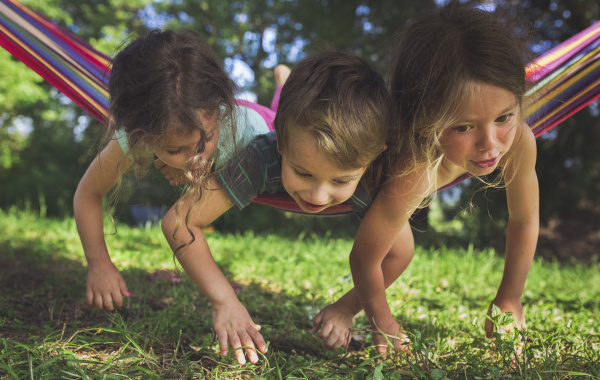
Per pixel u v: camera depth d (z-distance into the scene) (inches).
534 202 88.4
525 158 83.7
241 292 134.6
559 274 203.9
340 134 65.0
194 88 73.7
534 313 115.2
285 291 139.7
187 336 93.2
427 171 74.7
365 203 82.0
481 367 74.1
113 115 80.5
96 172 94.0
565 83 90.4
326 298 127.8
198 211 78.1
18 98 520.1
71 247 197.8
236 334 75.7
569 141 388.2
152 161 79.7
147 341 84.8
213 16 665.6
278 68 141.0
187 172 74.0
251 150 79.9
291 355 89.8
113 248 197.2
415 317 113.5
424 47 69.5
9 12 103.2
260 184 80.3
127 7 648.4
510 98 66.8
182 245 77.5
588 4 360.5
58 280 135.0
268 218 520.1
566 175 402.0
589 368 76.5
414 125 71.2
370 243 81.4
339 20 445.1
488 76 64.8
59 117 629.6
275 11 635.5
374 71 74.9
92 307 109.4
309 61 71.4
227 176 78.2
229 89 78.9
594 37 94.3
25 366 72.0
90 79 104.0
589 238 444.8
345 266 184.4
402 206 77.4
